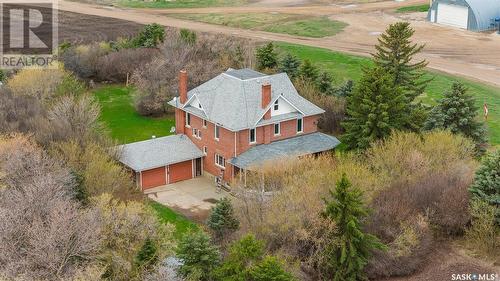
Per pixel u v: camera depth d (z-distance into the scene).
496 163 49.84
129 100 92.31
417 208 51.31
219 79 69.44
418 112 66.19
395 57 72.44
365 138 63.50
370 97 64.44
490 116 79.12
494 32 112.88
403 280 46.62
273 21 124.81
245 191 50.72
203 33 111.69
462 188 51.72
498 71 94.81
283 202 47.97
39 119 64.19
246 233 46.56
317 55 103.50
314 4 138.38
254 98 66.00
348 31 117.00
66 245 40.06
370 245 45.75
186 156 67.31
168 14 133.38
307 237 46.06
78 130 62.31
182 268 40.88
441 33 112.62
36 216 43.03
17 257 39.47
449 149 56.91
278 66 86.88
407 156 55.31
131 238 44.44
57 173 51.03
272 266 39.56
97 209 43.84
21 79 77.50
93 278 38.16
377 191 51.66
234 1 142.88
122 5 142.00
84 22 126.94
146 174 65.31
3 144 54.06
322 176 51.41
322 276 46.06
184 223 57.69
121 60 98.94
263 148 65.12
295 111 67.31
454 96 66.50
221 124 63.94
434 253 49.53
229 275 40.84
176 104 70.00
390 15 126.75
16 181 50.00
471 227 51.00
